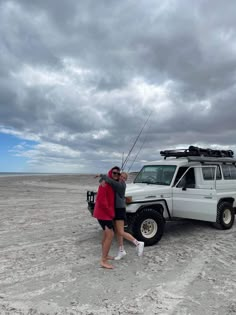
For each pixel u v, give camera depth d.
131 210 6.53
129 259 5.85
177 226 8.88
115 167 5.60
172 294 4.28
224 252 6.31
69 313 3.74
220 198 8.42
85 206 13.30
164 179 7.63
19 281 4.76
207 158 8.20
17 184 28.00
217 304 3.98
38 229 8.53
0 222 9.43
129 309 3.84
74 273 5.11
